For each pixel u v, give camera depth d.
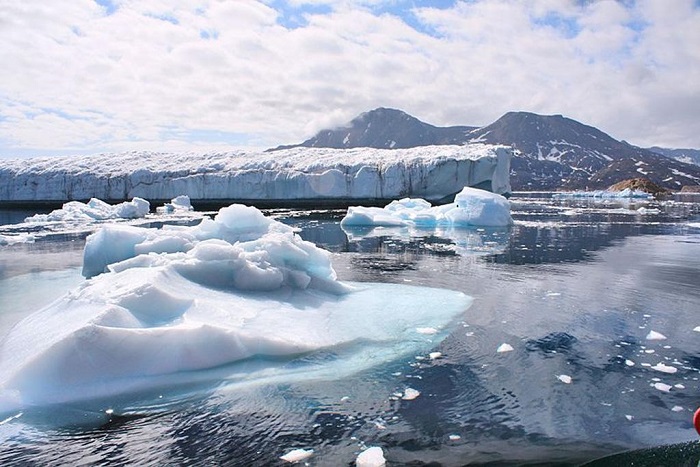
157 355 4.95
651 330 6.68
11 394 4.41
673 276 10.32
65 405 4.40
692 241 16.27
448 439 3.98
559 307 7.85
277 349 5.47
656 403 4.58
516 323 6.99
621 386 4.95
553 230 19.91
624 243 15.84
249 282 7.07
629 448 3.84
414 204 25.39
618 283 9.69
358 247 15.48
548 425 4.20
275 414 4.36
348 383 4.97
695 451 3.78
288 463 3.67
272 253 7.82
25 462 3.66
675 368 5.38
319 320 6.55
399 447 3.87
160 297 5.73
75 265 12.12
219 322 5.64
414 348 5.95
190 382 4.86
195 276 6.89
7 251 14.54
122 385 4.67
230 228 10.74
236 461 3.69
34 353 4.80
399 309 7.54
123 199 38.00
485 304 8.03
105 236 9.68
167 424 4.19
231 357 5.25
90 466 3.62
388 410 4.46
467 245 15.74
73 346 4.69
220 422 4.23
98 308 5.45
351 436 4.03
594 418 4.30
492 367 5.43
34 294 8.95
